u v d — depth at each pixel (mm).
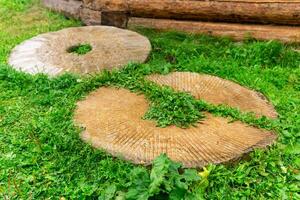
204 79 1967
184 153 1468
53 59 2150
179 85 1902
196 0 2412
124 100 1778
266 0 2307
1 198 1347
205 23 2482
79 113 1703
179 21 2529
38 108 1818
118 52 2186
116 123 1626
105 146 1504
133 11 2512
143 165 1421
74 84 1963
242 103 1793
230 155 1462
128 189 1318
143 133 1569
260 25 2410
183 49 2316
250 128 1619
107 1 2498
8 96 1908
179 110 1656
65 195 1359
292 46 2328
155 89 1784
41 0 3049
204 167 1418
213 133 1574
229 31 2426
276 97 1928
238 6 2355
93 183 1393
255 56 2232
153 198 1273
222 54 2297
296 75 2098
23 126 1697
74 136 1555
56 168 1463
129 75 1958
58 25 2691
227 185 1373
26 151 1556
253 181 1400
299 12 2281
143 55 2168
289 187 1391
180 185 1273
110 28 2463
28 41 2352
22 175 1440
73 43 2293
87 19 2617
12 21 2787
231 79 2010
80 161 1472
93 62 2104
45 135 1590
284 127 1658
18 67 2115
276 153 1511
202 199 1301
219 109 1688
